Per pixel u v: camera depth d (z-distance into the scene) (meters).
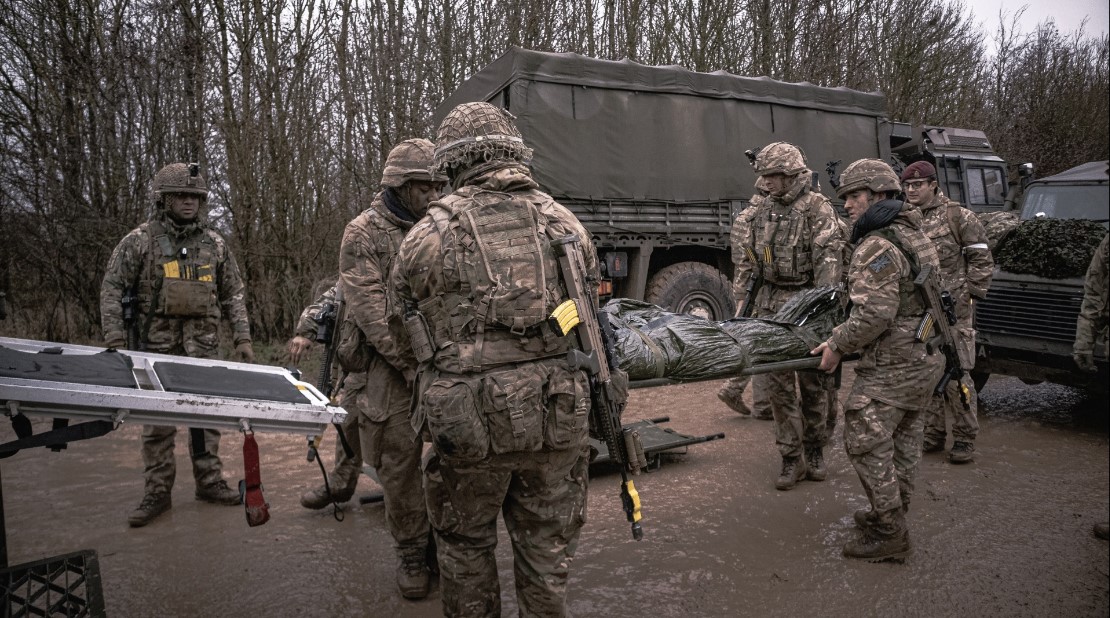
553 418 1.96
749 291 4.33
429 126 10.28
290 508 3.73
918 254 3.06
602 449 4.18
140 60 8.30
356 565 3.09
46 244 7.96
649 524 3.48
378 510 3.72
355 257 2.67
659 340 3.14
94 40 8.47
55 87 8.21
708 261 8.72
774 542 3.27
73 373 2.06
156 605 2.74
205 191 3.58
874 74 16.09
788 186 4.07
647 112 7.70
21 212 8.03
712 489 3.94
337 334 3.15
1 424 5.51
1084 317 3.92
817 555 3.13
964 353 4.32
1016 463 4.35
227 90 8.90
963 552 3.14
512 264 1.92
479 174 2.07
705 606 2.72
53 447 1.99
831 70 14.38
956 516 3.53
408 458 2.75
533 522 2.11
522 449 1.93
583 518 2.17
